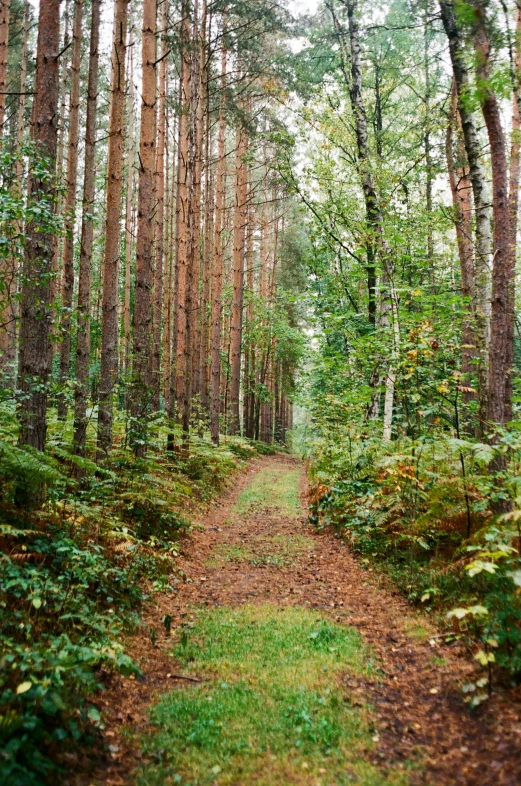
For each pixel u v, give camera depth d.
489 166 14.60
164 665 4.68
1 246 6.28
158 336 15.24
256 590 6.90
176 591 6.69
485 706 3.60
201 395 22.03
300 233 30.08
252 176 28.39
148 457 10.01
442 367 8.23
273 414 38.44
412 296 8.98
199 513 11.41
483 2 6.23
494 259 6.73
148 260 10.27
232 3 14.47
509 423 6.30
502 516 4.57
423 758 3.22
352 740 3.43
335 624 5.55
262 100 20.83
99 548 5.51
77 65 13.89
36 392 6.41
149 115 10.17
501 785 2.81
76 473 8.22
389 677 4.36
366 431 10.67
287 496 15.05
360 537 8.20
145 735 3.55
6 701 3.06
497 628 4.11
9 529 4.70
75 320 7.77
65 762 3.04
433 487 6.74
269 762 3.24
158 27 16.02
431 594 5.76
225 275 33.75
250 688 4.20
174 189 23.28
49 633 4.18
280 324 28.05
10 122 20.41
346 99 16.78
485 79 6.39
